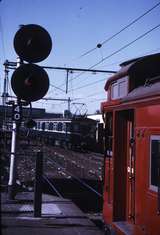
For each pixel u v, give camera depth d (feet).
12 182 45.91
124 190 29.73
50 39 28.43
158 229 20.88
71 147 195.21
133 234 25.22
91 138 185.88
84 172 98.12
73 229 33.96
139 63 28.30
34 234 31.58
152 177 21.98
